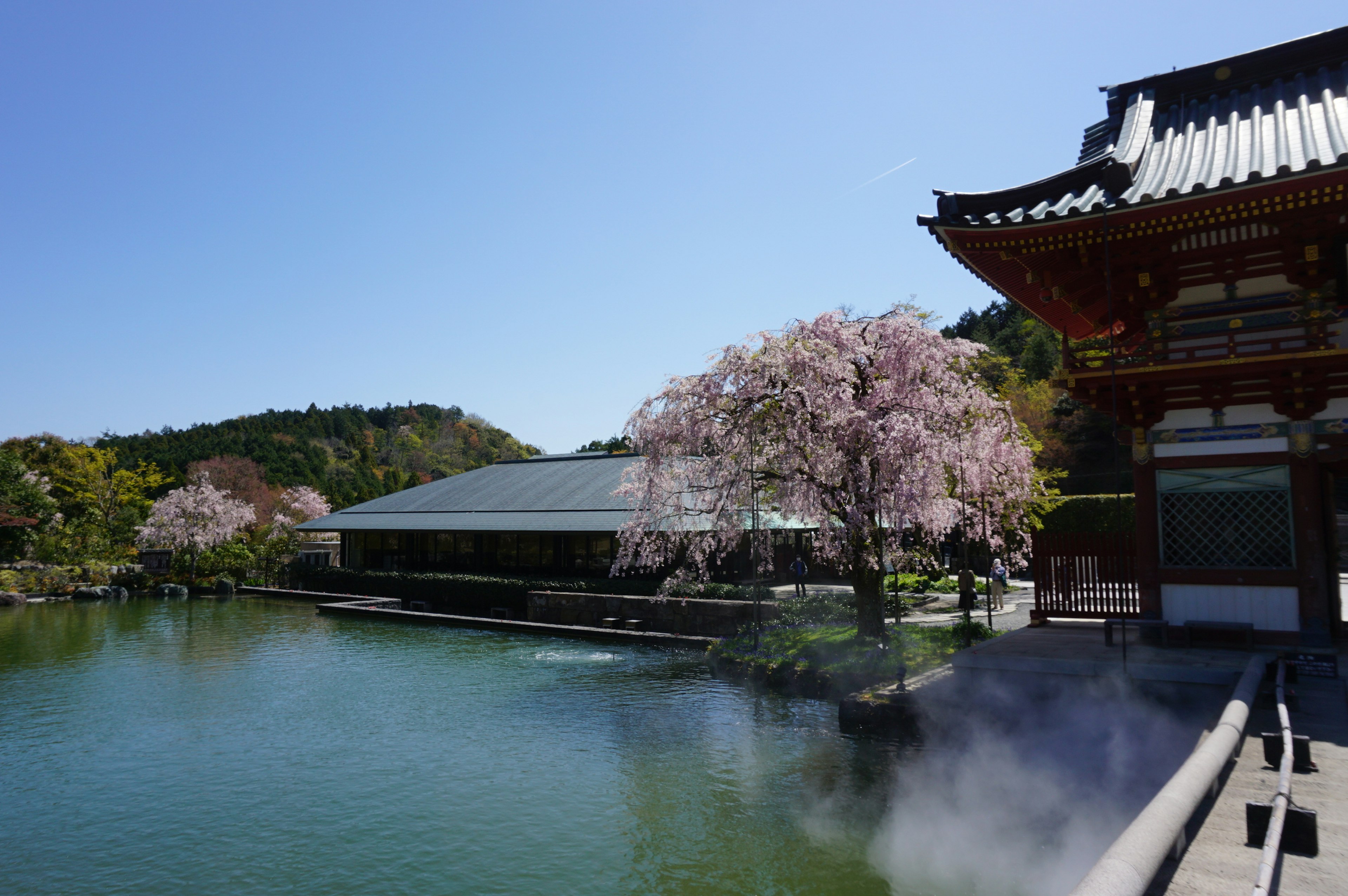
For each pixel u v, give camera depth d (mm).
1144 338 11789
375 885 8102
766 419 16188
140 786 11117
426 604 31125
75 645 23828
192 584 40656
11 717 14953
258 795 10688
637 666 19453
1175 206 9719
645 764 11734
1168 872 4145
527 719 14438
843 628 18047
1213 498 10812
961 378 17094
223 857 8797
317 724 14242
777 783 10758
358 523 38438
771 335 16234
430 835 9320
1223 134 11703
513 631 25594
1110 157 11234
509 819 9766
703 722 13906
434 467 122812
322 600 34812
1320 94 11664
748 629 20062
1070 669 10180
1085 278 11625
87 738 13578
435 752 12531
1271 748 5988
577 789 10758
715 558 28406
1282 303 10523
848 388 15109
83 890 8062
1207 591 10719
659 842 9000
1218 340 10875
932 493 15406
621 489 19781
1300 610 10117
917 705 11734
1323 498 11883
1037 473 20828
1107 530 33812
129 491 56812
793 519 25719
